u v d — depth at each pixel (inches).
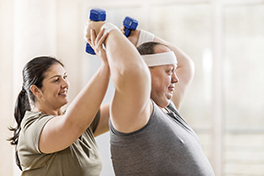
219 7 122.4
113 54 31.9
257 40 121.2
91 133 62.5
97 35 37.2
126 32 51.2
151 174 35.1
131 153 35.2
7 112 118.5
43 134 50.1
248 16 121.6
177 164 35.4
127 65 30.0
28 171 57.1
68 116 43.6
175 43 125.3
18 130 63.7
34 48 117.0
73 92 126.0
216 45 122.8
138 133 34.3
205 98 124.0
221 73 122.8
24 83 61.2
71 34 126.0
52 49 121.9
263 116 121.1
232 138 123.0
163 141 35.1
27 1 116.5
